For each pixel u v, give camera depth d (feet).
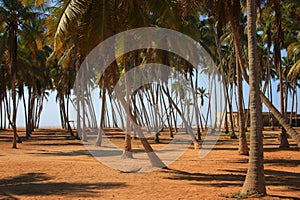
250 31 30.94
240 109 70.85
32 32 88.02
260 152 30.55
